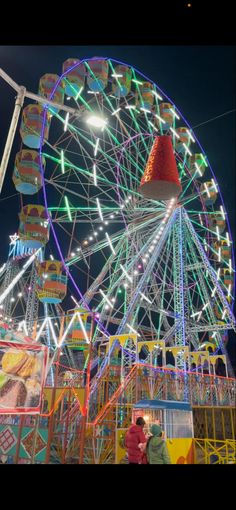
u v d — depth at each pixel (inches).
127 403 449.1
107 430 432.5
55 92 775.1
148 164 254.7
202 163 1026.7
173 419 400.8
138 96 952.3
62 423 426.9
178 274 900.0
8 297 1207.6
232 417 505.4
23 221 709.9
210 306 966.4
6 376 277.7
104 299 813.9
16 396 277.4
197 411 517.0
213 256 1098.1
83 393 418.6
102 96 853.8
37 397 285.9
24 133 735.1
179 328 855.1
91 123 557.0
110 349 588.4
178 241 915.4
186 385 542.3
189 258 1024.9
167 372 524.4
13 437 327.9
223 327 951.6
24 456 320.8
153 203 900.6
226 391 642.8
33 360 291.7
